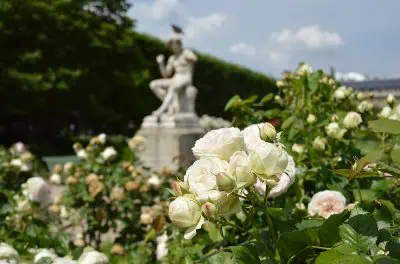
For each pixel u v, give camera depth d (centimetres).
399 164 116
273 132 111
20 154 471
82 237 413
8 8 2117
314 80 281
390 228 120
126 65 2462
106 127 2559
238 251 110
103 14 2542
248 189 109
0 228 301
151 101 2567
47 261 170
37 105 2217
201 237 228
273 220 139
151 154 1259
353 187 203
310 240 113
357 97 305
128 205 402
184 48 1366
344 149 218
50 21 2211
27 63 2153
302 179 210
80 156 458
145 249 348
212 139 109
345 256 97
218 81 2839
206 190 101
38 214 318
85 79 2280
